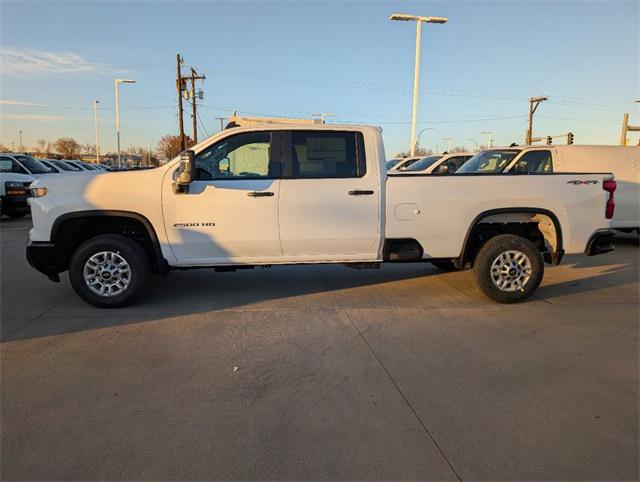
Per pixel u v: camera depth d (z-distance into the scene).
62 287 6.27
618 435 2.94
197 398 3.34
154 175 5.22
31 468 2.57
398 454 2.73
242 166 5.34
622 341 4.50
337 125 5.43
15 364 3.87
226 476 2.53
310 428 2.98
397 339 4.49
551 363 3.99
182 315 5.14
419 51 21.66
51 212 5.11
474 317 5.17
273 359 4.01
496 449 2.79
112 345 4.29
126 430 2.94
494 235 5.96
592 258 8.79
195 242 5.28
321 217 5.34
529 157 9.65
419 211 5.47
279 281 6.71
